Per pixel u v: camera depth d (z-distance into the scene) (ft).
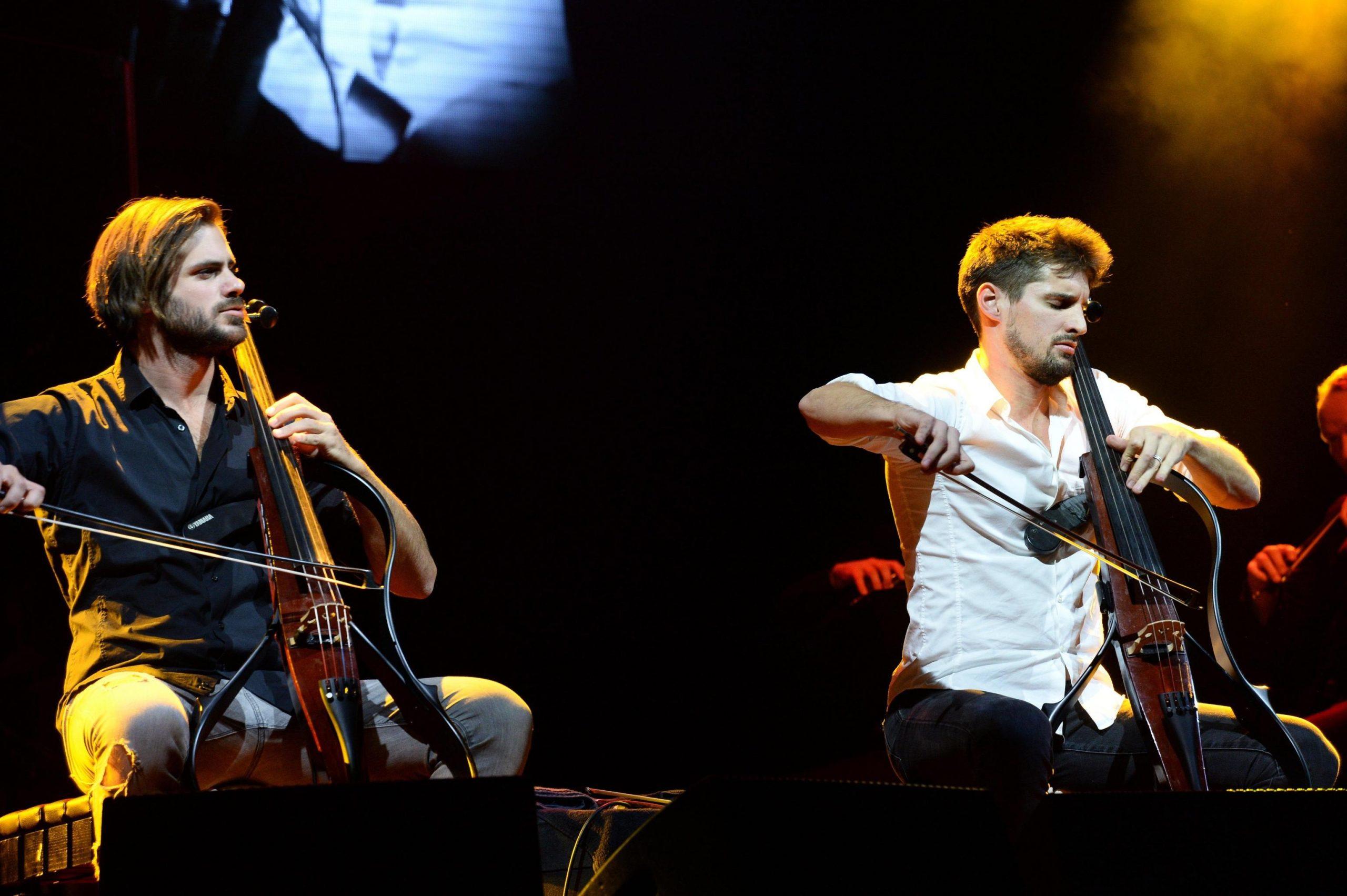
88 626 11.03
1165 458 12.25
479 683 11.68
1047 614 12.52
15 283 19.33
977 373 13.33
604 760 26.71
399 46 23.31
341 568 10.43
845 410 12.06
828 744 23.25
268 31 22.33
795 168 26.84
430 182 24.34
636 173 25.86
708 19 25.71
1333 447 19.67
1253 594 19.74
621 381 27.30
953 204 27.32
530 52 24.41
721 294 27.48
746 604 28.14
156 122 21.66
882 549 24.39
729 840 7.93
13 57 19.42
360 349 25.11
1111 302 27.27
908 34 26.40
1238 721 11.97
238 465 11.61
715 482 28.14
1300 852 8.20
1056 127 26.91
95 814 9.13
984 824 8.16
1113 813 8.09
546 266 26.13
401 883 7.41
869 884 7.98
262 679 11.09
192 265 11.37
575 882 11.51
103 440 11.25
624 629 27.55
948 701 11.81
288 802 7.36
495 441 26.76
